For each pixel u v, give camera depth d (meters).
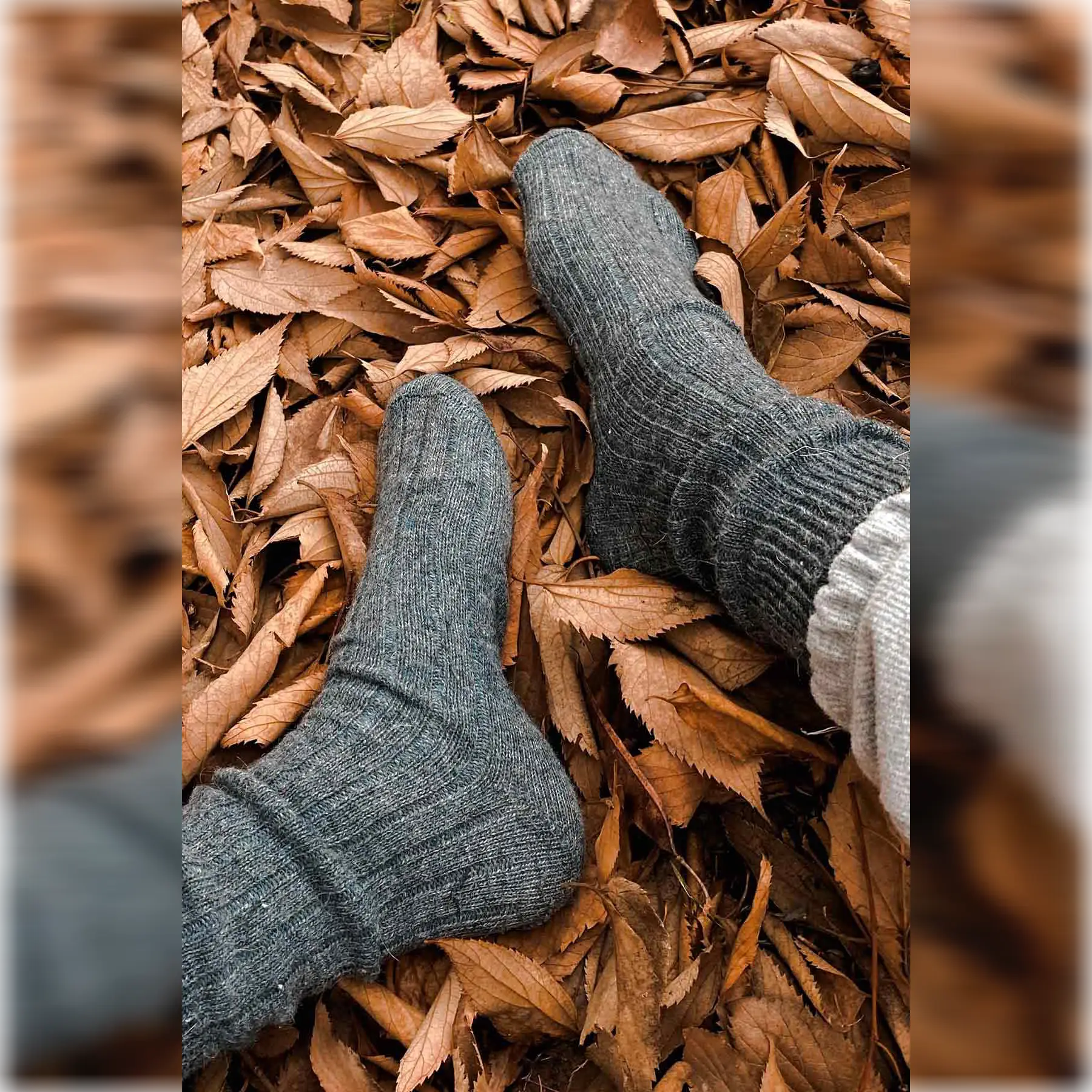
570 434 0.67
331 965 0.51
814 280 0.68
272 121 0.71
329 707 0.55
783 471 0.53
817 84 0.69
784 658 0.58
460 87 0.72
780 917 0.56
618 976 0.53
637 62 0.71
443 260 0.68
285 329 0.67
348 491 0.65
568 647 0.60
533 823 0.55
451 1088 0.53
